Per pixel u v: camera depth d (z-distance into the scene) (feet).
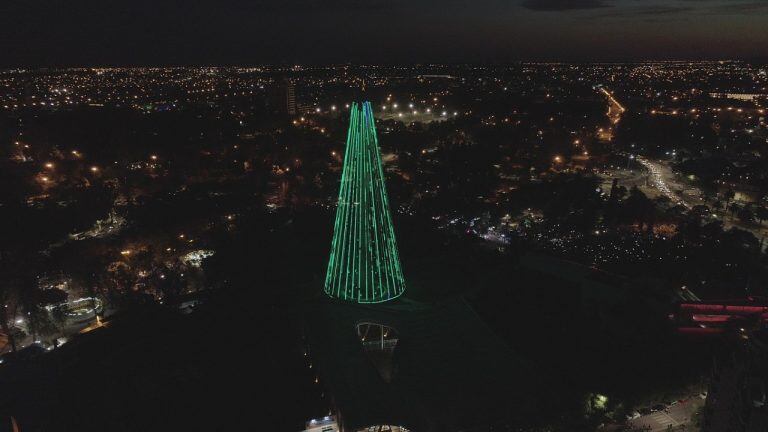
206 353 230.68
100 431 187.11
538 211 424.87
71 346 236.02
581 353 219.82
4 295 272.92
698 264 313.12
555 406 183.32
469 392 188.55
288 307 248.11
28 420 185.47
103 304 286.66
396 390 188.03
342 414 174.50
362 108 231.91
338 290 246.47
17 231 350.02
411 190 462.19
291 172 522.88
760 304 242.17
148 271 320.09
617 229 388.98
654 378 201.87
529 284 272.51
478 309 250.98
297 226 355.97
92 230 402.31
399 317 233.14
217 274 292.20
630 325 239.71
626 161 627.05
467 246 319.27
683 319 240.53
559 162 600.39
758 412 116.57
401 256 304.71
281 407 200.13
